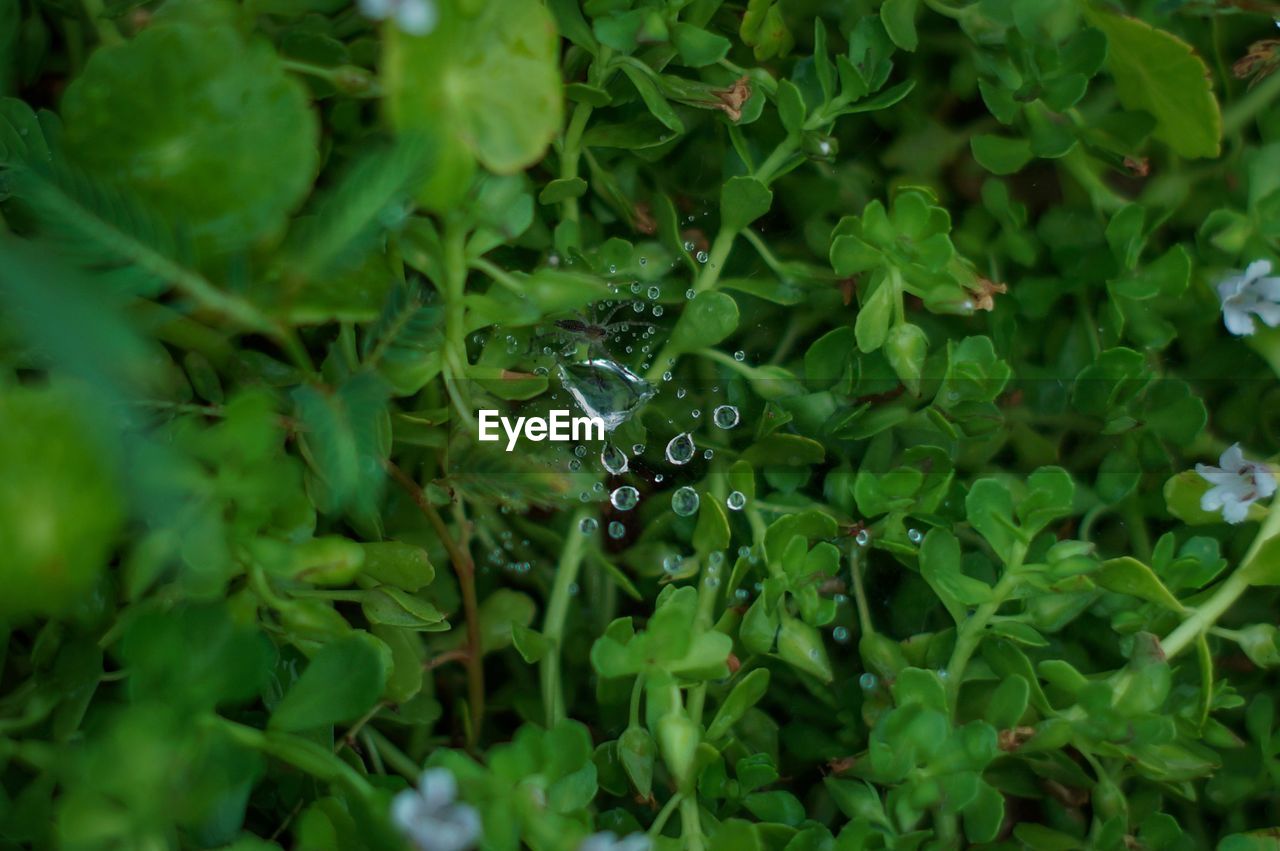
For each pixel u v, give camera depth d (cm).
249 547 34
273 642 36
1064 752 38
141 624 33
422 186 34
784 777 38
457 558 37
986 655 37
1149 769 37
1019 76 39
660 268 39
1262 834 37
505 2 34
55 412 33
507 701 39
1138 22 38
